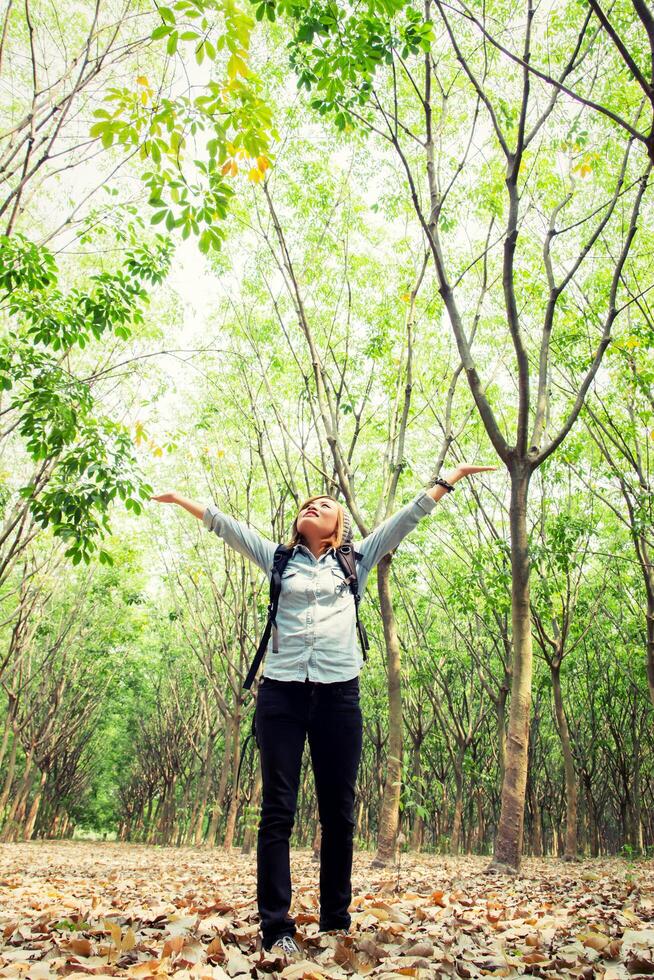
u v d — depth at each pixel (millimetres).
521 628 8555
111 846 27812
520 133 8016
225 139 4070
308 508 3338
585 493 16250
